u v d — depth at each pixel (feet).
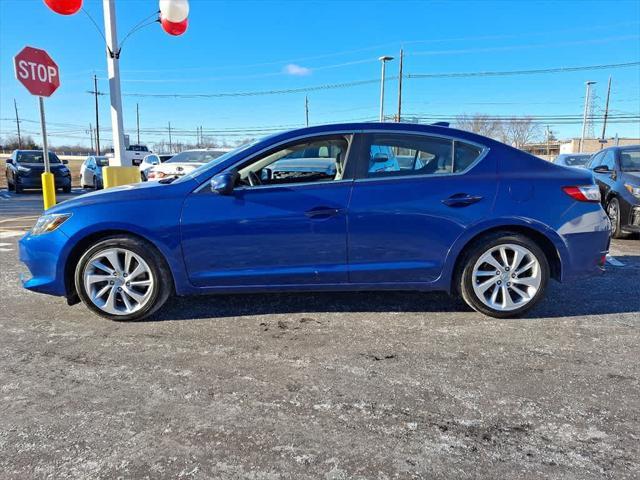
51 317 12.91
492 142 12.51
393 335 11.69
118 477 6.68
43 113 25.02
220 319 12.73
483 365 10.09
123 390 9.04
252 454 7.18
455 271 12.69
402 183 12.06
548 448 7.32
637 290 15.43
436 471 6.81
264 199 11.89
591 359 10.39
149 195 12.09
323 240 11.98
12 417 8.13
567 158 41.96
